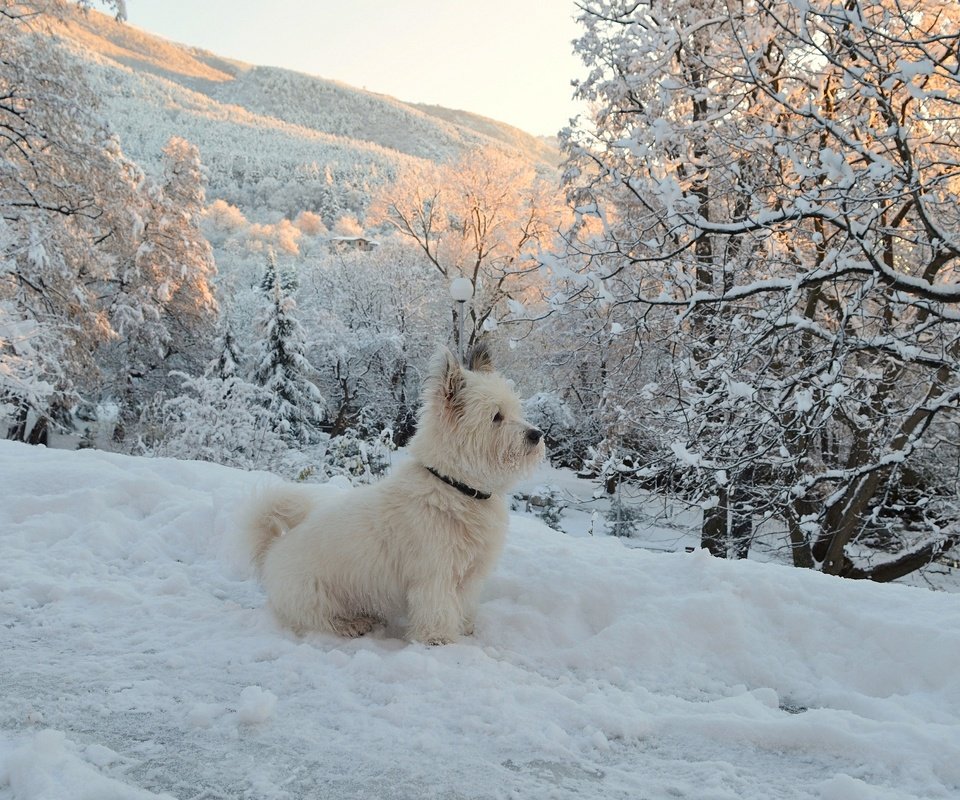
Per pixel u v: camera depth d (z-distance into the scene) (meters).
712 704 3.45
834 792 2.65
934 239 9.54
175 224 34.78
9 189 22.28
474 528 4.21
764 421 10.07
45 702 3.26
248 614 4.49
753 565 4.90
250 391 20.34
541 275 10.66
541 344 25.36
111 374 34.66
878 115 11.77
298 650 3.90
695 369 10.81
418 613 4.16
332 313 41.41
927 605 4.30
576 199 19.47
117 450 32.31
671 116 15.56
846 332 11.02
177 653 3.87
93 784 2.48
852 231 8.91
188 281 35.38
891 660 3.92
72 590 4.67
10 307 19.34
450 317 36.72
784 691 3.86
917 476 13.90
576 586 4.68
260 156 135.25
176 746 2.93
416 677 3.57
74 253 24.27
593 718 3.24
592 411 23.33
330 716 3.22
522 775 2.77
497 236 35.28
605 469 11.48
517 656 4.09
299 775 2.73
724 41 13.64
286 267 47.91
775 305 11.31
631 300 11.08
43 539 5.65
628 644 4.14
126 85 169.00
